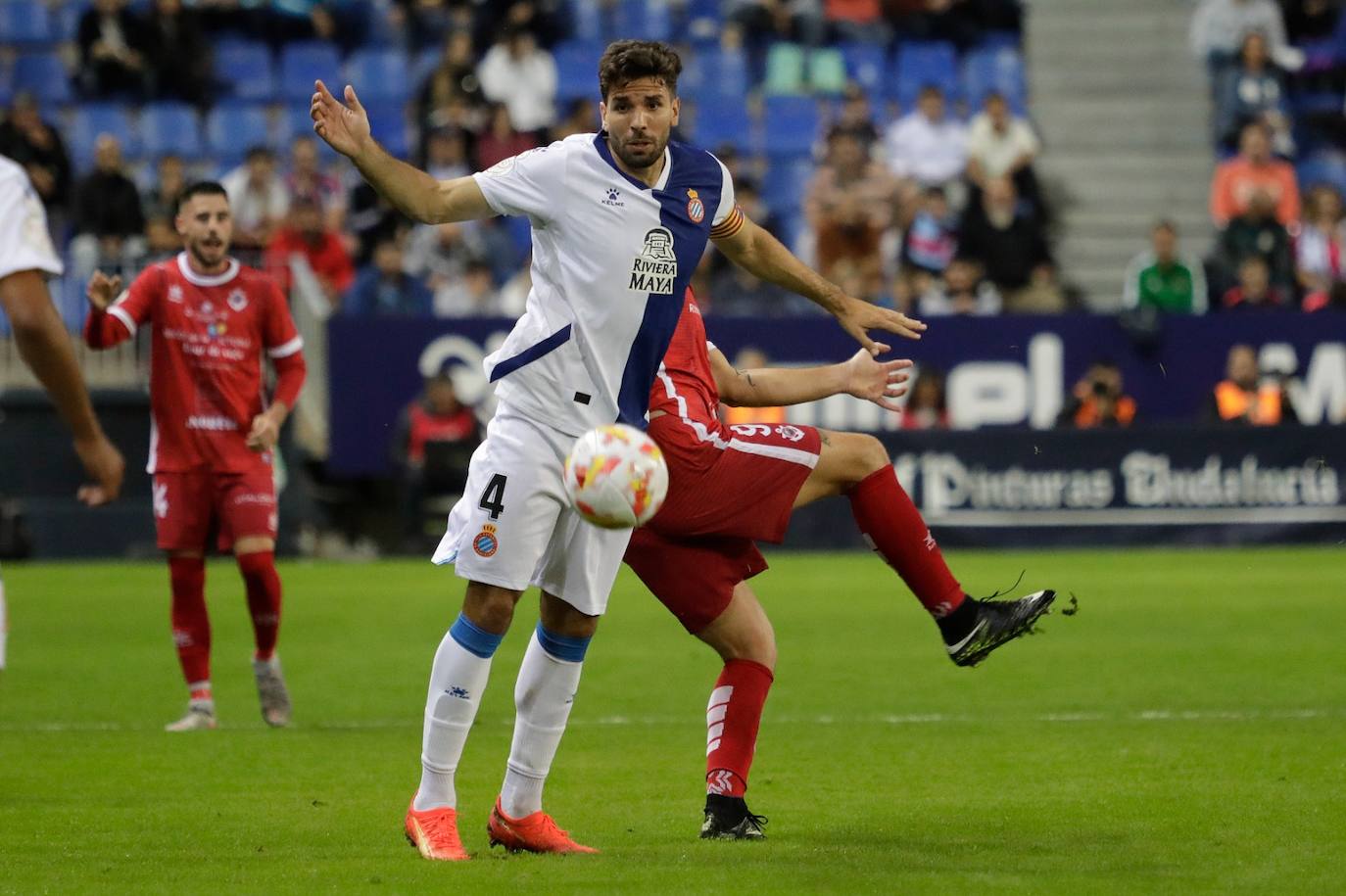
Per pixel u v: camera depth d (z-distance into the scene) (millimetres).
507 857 19156
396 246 66500
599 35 86500
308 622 45094
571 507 19219
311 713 31922
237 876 17969
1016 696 32844
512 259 70125
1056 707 31547
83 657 39312
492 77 78500
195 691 30250
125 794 23656
